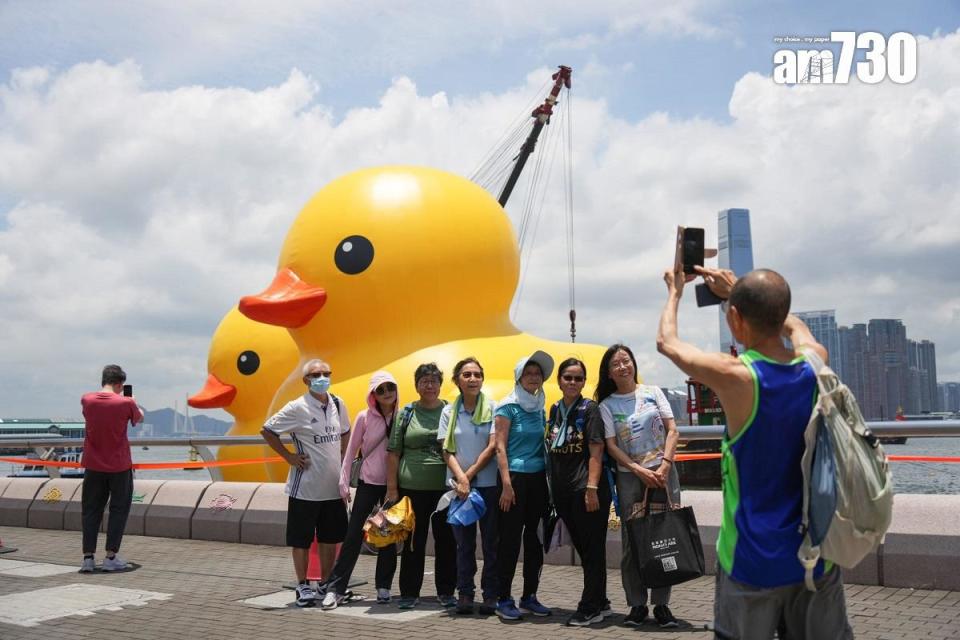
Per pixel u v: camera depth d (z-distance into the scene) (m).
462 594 6.71
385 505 7.09
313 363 7.39
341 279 15.04
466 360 6.96
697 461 27.91
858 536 3.18
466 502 6.64
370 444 7.26
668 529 5.94
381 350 15.04
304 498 7.24
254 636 6.11
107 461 8.70
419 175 15.97
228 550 9.84
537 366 6.66
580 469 6.37
